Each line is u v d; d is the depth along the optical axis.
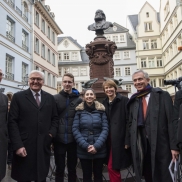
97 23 7.82
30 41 21.58
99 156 3.44
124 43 35.72
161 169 3.08
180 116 2.96
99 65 7.43
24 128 3.32
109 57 7.48
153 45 34.22
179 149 3.04
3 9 16.44
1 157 3.10
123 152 3.48
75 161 3.75
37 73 3.48
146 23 34.66
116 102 3.62
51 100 3.59
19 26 19.17
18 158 3.29
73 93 3.83
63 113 3.71
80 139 3.37
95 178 3.49
